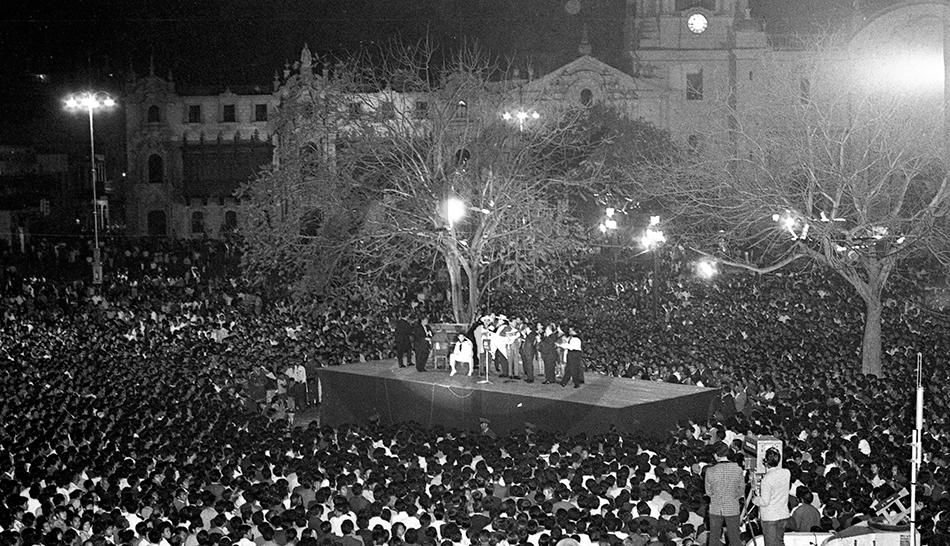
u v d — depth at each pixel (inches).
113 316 1881.2
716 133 2795.3
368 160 1934.1
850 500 753.0
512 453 914.7
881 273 1370.6
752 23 3543.3
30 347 1595.7
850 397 1059.3
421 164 1793.8
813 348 1387.8
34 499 837.2
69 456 919.0
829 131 1603.1
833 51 1727.4
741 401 1166.3
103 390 1227.2
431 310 1833.2
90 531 751.1
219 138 3932.1
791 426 976.3
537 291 1968.5
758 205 1628.9
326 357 1467.8
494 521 724.7
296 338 1583.4
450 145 1834.4
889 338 1466.5
